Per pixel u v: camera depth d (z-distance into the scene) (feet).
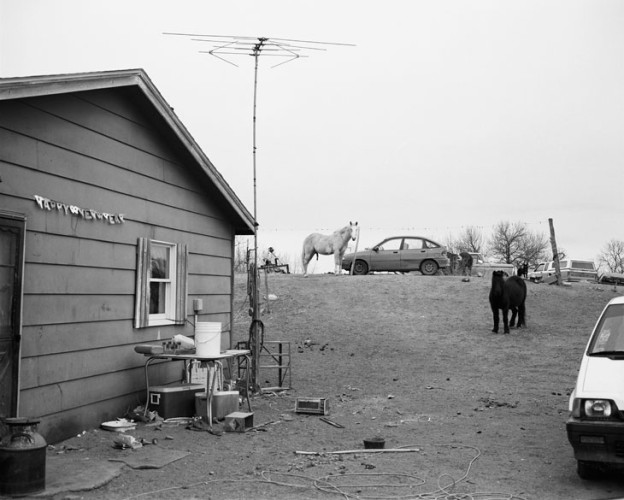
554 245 81.76
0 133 22.17
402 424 29.78
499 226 265.75
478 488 19.77
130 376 29.78
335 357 50.72
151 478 20.52
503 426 29.01
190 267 35.96
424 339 55.98
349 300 69.77
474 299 69.46
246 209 40.42
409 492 19.27
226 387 34.83
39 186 24.07
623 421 19.19
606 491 19.49
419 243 87.76
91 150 27.27
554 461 22.95
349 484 20.04
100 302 27.66
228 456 23.43
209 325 28.84
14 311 22.43
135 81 28.19
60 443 24.57
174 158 34.27
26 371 23.11
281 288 75.61
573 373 43.50
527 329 58.65
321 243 84.17
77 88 24.85
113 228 28.73
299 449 24.67
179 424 28.63
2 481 17.98
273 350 53.11
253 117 41.63
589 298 71.87
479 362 47.96
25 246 23.18
